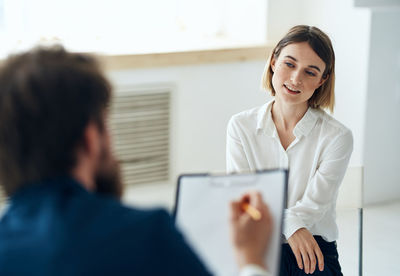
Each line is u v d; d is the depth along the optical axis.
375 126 3.35
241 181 1.12
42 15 3.26
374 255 2.89
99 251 0.78
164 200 3.34
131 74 3.09
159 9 3.52
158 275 0.79
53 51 0.88
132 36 3.45
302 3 3.49
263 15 3.41
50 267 0.78
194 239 1.12
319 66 1.82
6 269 0.79
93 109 0.84
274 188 1.08
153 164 3.30
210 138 3.41
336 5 3.32
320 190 1.85
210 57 3.24
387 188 3.50
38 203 0.83
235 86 3.39
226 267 1.09
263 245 0.98
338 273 1.85
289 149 1.92
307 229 1.82
